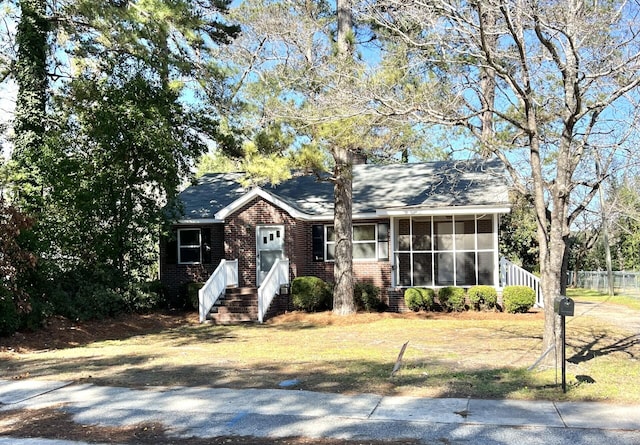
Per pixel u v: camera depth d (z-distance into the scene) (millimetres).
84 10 17812
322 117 12344
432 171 23875
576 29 9555
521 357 10906
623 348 11812
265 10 20047
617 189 14852
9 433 6500
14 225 13430
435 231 20906
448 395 7840
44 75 18969
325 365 10281
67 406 7676
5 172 16594
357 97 11055
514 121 10570
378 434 6195
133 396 8141
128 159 19625
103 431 6527
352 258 19672
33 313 15094
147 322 18688
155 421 6887
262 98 14781
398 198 21688
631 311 19953
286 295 20516
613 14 9906
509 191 18828
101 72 20391
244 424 6684
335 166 17469
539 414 6812
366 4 13891
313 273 21906
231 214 21766
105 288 18625
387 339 14031
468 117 10578
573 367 9578
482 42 9617
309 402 7590
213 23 21047
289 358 11195
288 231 21250
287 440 6074
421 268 20922
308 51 18578
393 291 20109
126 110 18562
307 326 17500
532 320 17141
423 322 17234
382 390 8203
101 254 18938
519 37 9891
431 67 12242
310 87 13375
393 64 11461
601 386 8133
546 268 10086
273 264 21359
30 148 17812
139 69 20156
